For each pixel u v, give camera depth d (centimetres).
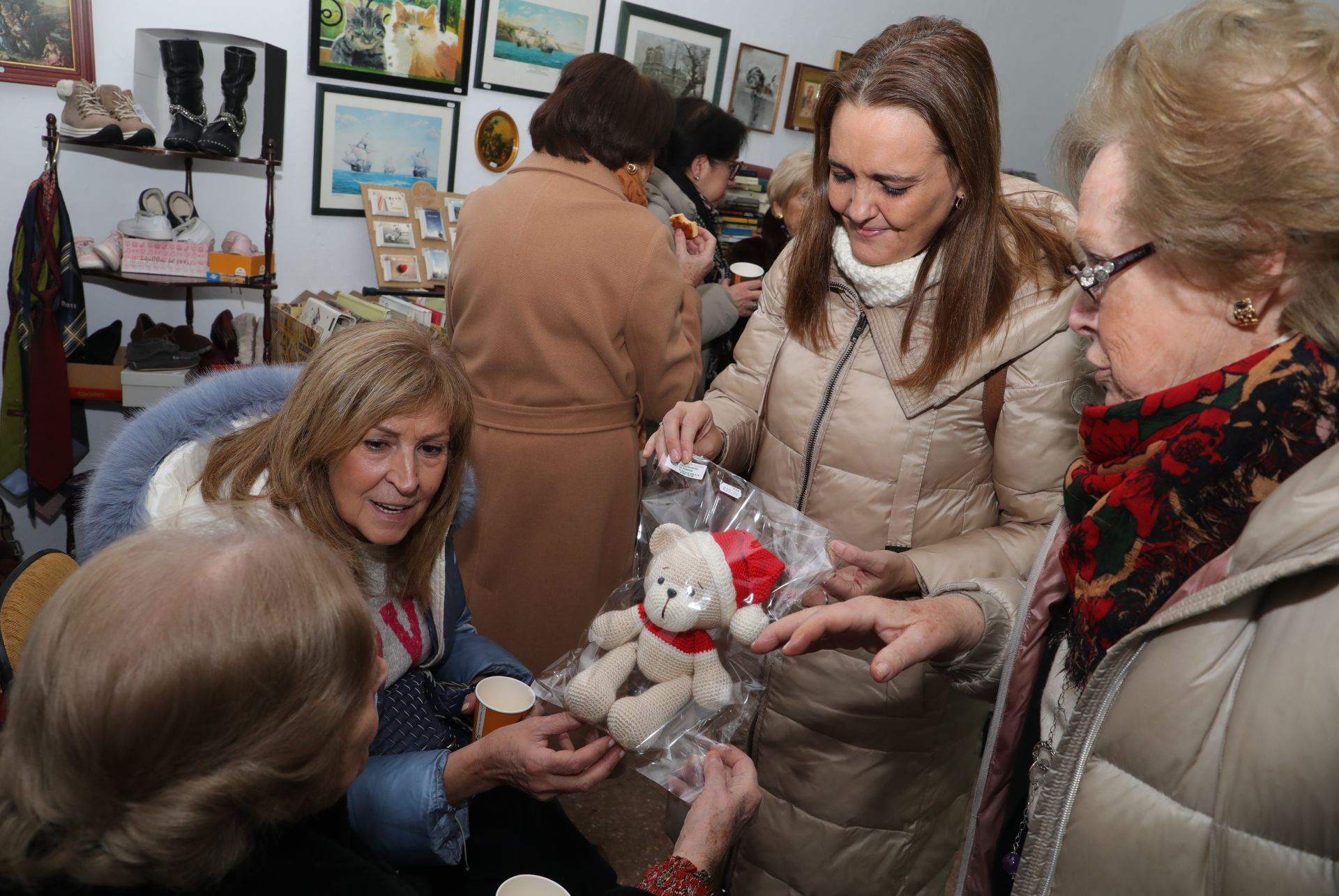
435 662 138
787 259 154
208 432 118
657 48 362
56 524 282
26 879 63
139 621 60
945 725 151
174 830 61
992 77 120
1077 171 81
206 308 290
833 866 157
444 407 112
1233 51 62
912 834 158
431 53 308
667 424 141
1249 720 61
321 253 309
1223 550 71
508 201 183
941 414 136
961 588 112
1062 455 130
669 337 184
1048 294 126
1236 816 62
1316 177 59
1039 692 100
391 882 74
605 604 128
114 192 265
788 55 409
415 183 318
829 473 144
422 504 118
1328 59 59
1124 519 77
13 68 238
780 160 430
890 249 128
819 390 145
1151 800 69
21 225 229
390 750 122
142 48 254
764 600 116
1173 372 73
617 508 196
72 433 255
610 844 218
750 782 108
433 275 318
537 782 109
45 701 60
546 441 186
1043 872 79
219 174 280
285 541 69
